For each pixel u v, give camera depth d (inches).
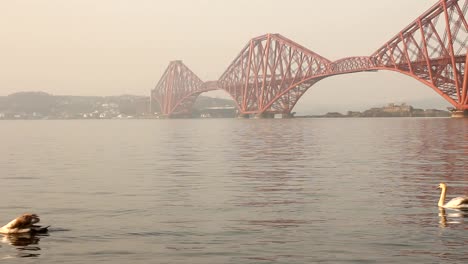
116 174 1268.5
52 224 690.2
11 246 577.3
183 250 560.4
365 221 693.3
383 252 543.5
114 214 754.8
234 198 890.1
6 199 895.7
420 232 627.5
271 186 1031.0
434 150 1916.8
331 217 721.0
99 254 546.6
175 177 1195.3
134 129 5841.5
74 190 1000.2
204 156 1812.3
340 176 1180.5
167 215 745.6
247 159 1664.6
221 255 540.1
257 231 642.2
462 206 778.8
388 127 4992.6
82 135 4097.0
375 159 1600.6
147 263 515.5
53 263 516.1
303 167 1390.3
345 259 521.0
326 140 2805.1
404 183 1054.4
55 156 1887.3
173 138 3351.4
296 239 600.7
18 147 2501.2
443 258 519.8
